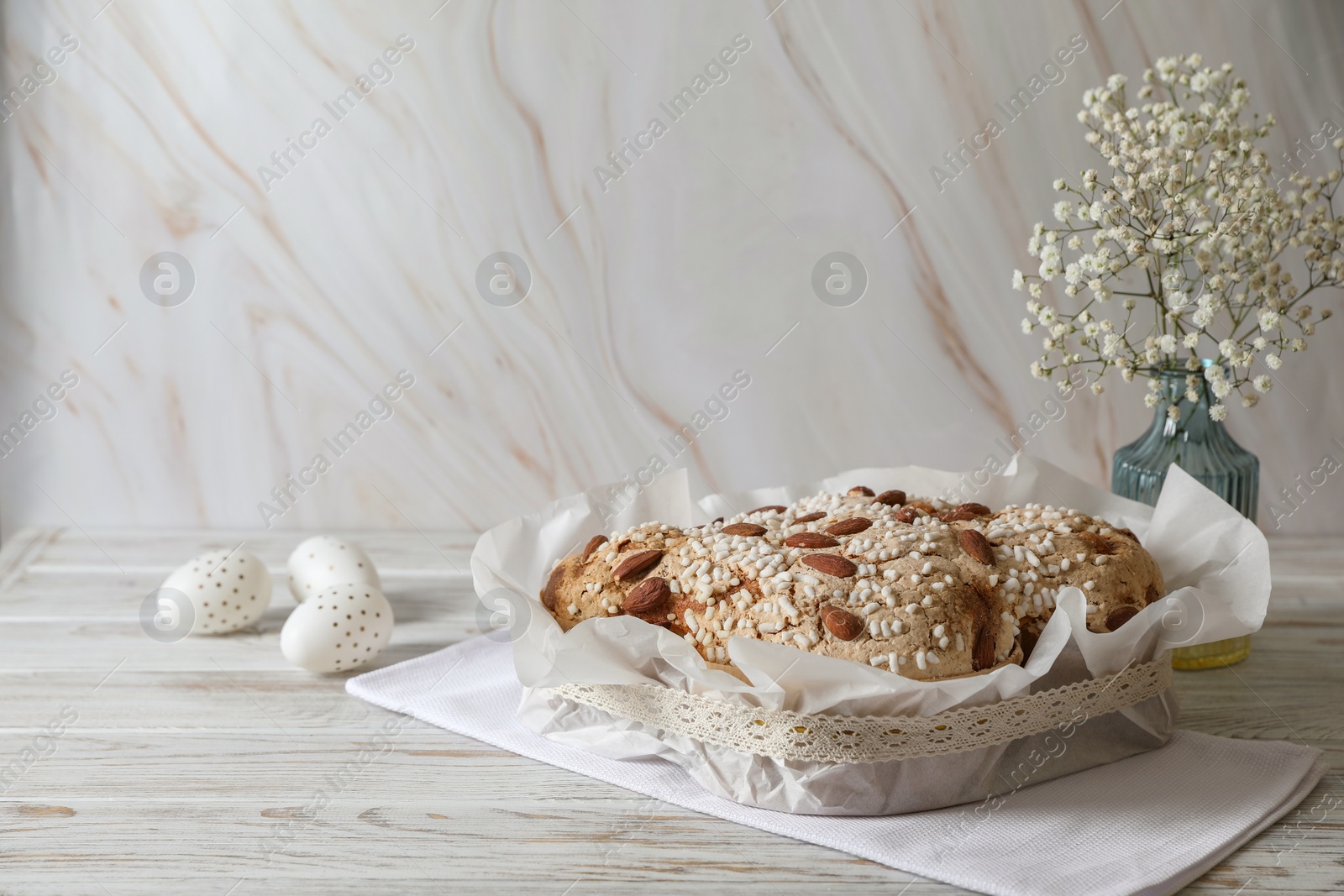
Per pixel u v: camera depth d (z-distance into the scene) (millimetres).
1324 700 1050
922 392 1315
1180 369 1086
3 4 1277
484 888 914
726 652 961
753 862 930
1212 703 1050
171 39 1285
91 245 1311
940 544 989
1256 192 1051
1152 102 1263
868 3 1266
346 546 1179
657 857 934
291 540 1330
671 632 951
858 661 938
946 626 947
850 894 909
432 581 1240
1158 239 1062
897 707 936
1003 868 914
